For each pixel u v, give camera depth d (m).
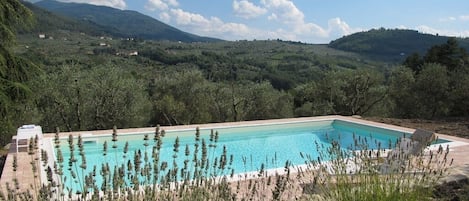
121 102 15.03
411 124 14.02
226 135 12.75
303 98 22.33
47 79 13.76
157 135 3.15
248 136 13.23
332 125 15.10
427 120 15.05
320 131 14.39
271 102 18.69
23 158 7.09
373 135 13.41
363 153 3.92
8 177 5.90
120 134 10.81
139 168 2.88
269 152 11.48
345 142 12.48
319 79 21.70
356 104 20.38
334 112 20.11
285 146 12.28
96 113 14.65
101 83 14.73
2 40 8.63
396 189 3.13
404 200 3.04
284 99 19.50
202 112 17.62
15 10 8.86
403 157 3.79
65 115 14.38
